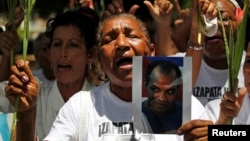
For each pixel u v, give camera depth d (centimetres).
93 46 482
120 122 408
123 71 408
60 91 485
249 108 447
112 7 500
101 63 420
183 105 377
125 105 411
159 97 378
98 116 411
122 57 409
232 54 379
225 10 477
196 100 415
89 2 577
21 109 379
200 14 429
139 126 381
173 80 377
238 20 418
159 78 378
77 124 409
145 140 380
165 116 378
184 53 528
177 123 378
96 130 407
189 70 377
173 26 572
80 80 484
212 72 496
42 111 484
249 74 445
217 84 496
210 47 488
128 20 417
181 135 390
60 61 477
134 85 379
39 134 480
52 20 514
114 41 412
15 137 393
